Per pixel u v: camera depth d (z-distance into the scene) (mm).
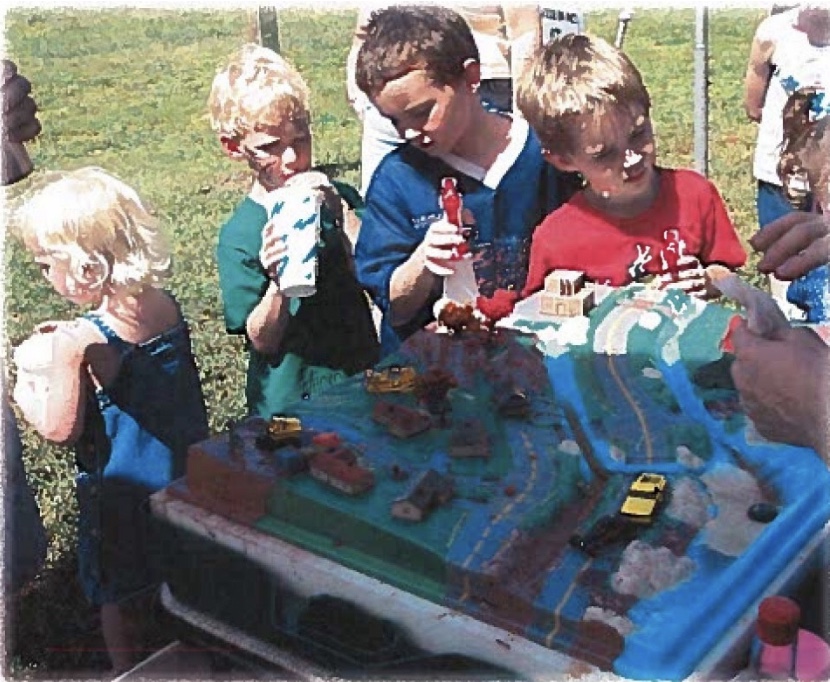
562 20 2076
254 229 1855
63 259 1699
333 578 1297
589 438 1464
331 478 1373
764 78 2121
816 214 2025
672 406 1516
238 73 1828
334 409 1556
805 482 1369
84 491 1748
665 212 1932
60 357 1702
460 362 1661
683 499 1342
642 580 1223
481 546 1275
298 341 1923
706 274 1946
